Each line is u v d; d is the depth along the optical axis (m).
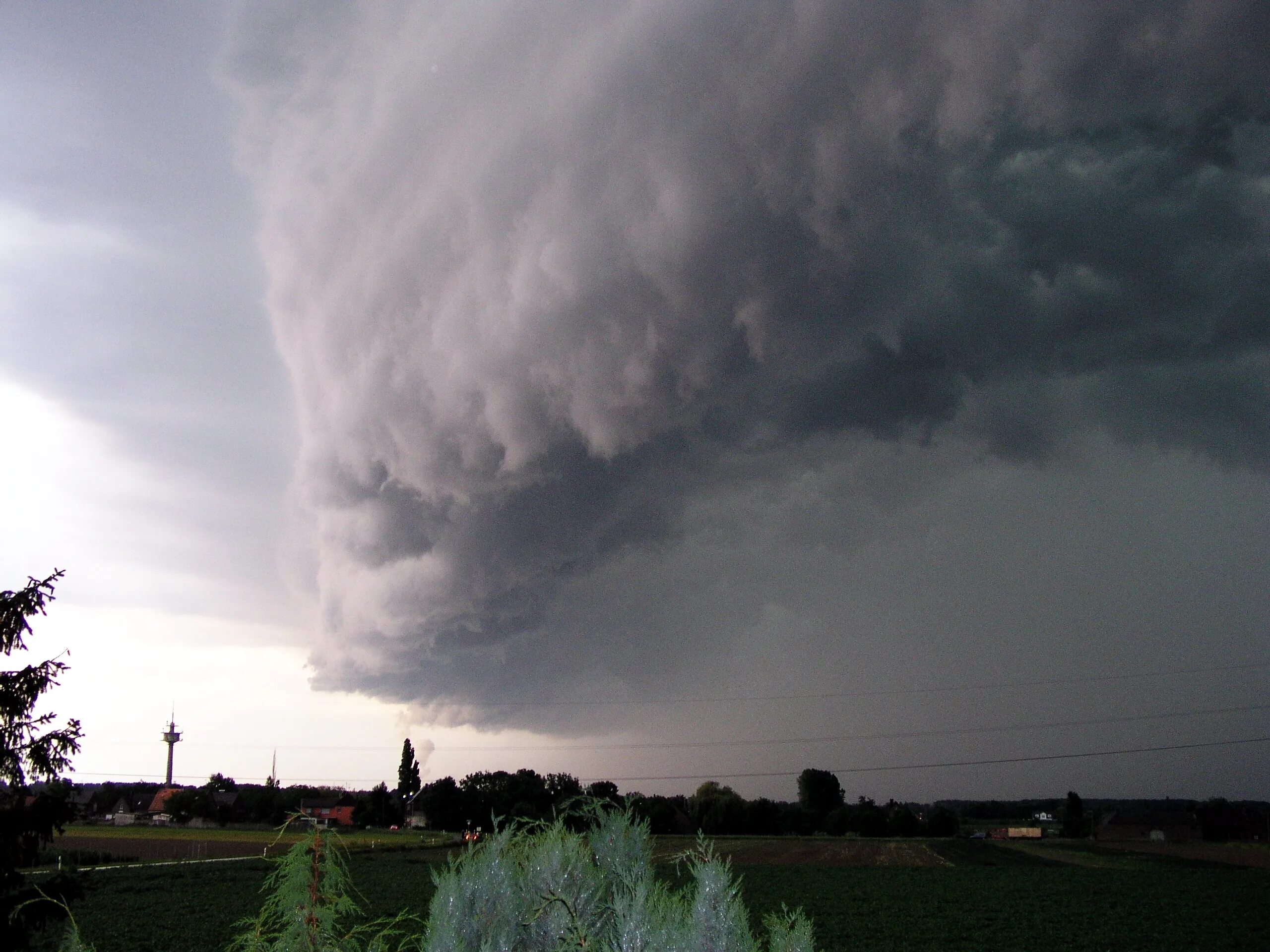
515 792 122.12
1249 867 86.56
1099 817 158.88
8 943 18.81
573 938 3.55
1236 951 39.97
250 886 62.59
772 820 141.88
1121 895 62.69
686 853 3.86
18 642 20.75
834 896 61.81
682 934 3.50
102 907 52.09
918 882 72.31
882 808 145.00
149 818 167.25
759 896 61.81
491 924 3.59
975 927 47.56
